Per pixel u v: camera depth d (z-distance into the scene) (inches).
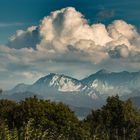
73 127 3865.7
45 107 4259.4
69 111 4407.0
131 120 4968.0
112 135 4778.5
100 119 5098.4
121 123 5007.4
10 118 4259.4
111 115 5064.0
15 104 4655.5
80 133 3705.7
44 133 1633.9
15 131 1533.0
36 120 4151.1
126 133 4894.2
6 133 1518.2
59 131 3919.8
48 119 4205.2
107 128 4945.9
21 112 4244.6
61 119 4188.0
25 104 4315.9
